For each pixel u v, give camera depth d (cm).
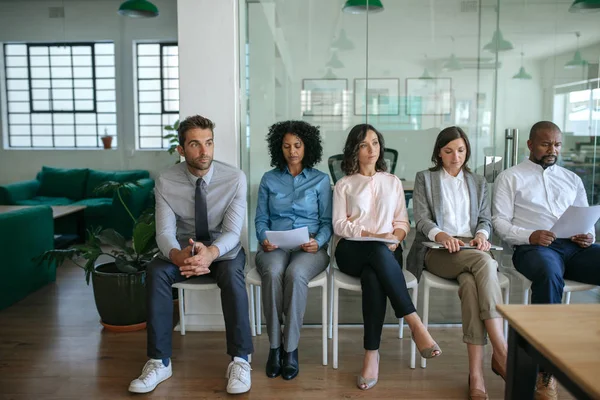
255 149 305
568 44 303
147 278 234
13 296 345
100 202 605
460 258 233
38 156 718
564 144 310
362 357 260
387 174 265
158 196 251
